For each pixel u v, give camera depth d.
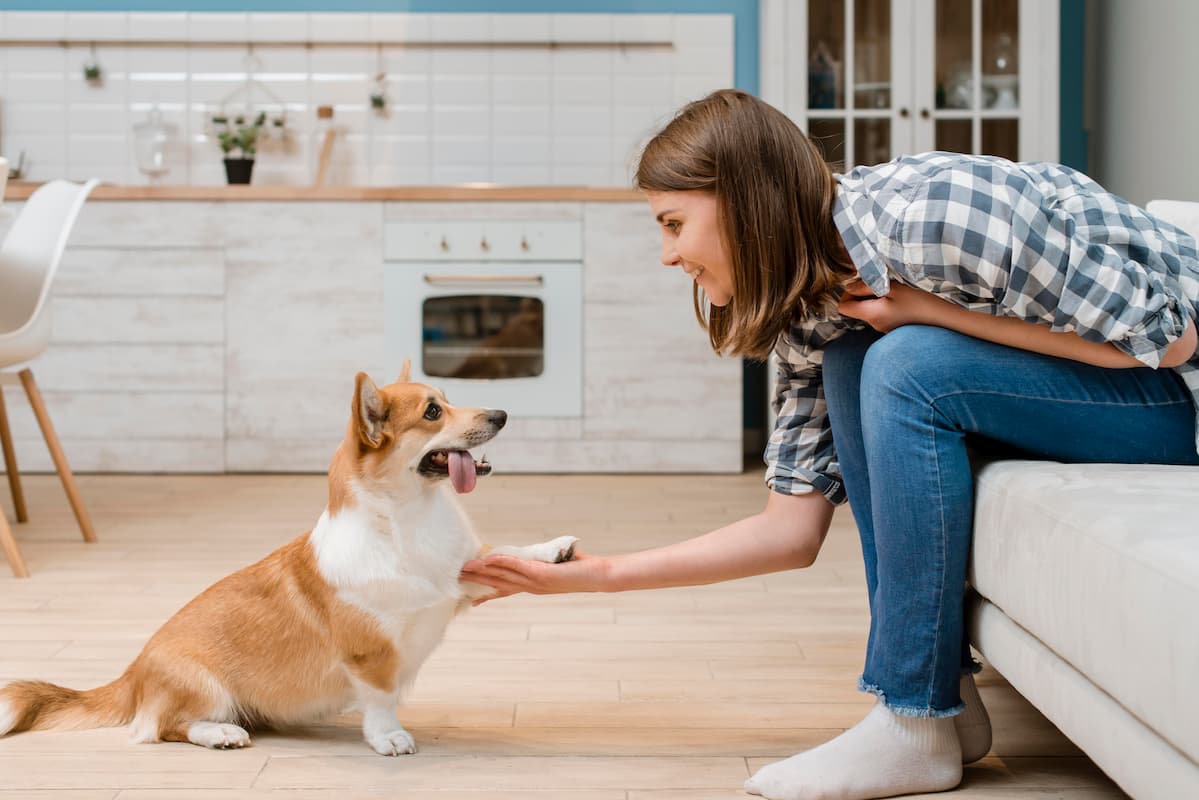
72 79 4.57
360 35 4.57
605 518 3.19
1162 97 3.77
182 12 4.55
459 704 1.66
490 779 1.38
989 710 1.60
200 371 4.03
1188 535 0.97
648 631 2.03
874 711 1.32
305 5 4.57
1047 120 4.13
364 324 4.02
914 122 4.16
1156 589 0.92
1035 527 1.15
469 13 4.58
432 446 1.43
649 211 3.99
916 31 4.14
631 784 1.36
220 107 4.59
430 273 4.01
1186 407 1.27
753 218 1.24
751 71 4.60
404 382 1.57
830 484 1.48
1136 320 1.16
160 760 1.44
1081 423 1.27
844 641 1.97
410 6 4.57
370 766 1.42
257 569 1.55
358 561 1.42
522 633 2.02
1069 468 1.24
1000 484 1.24
